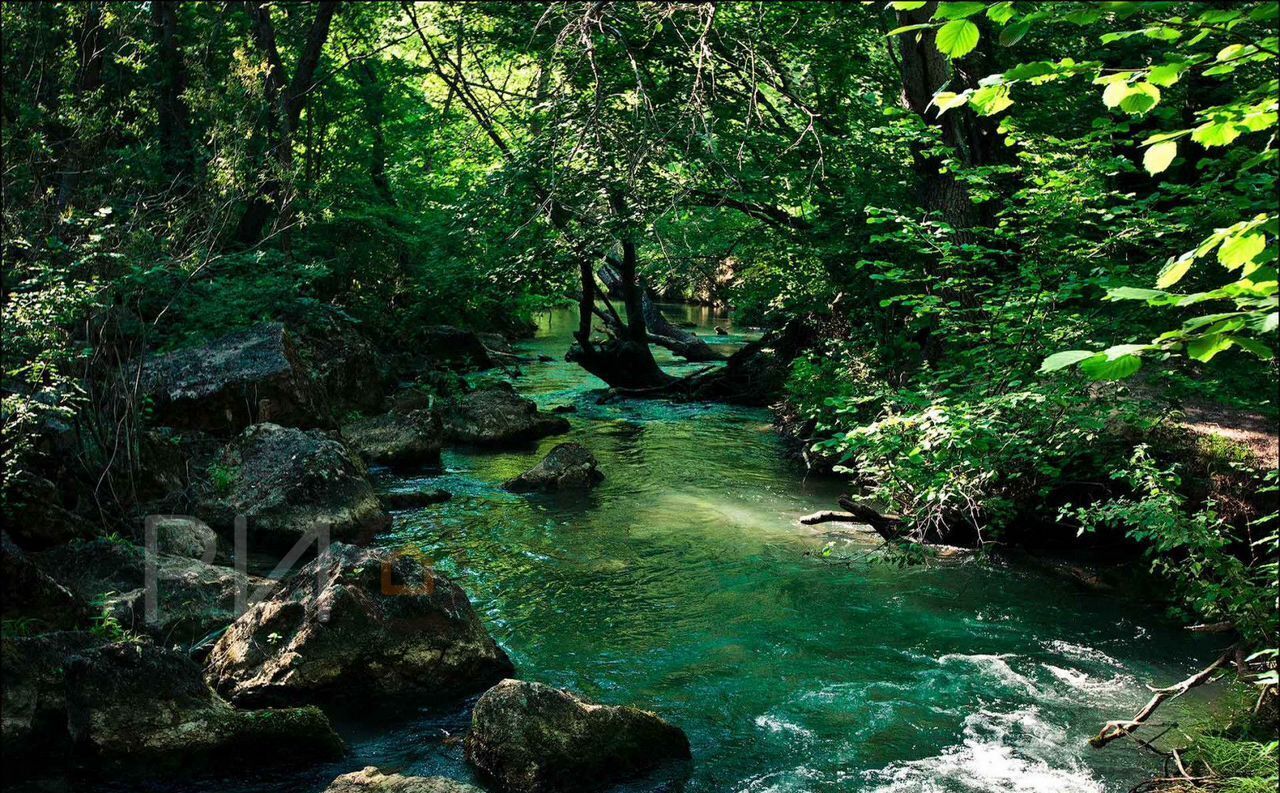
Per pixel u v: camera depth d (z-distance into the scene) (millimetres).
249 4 17594
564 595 8625
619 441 15820
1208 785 5312
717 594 8703
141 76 14734
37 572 6355
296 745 5609
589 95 13570
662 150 12703
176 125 15328
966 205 12203
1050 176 8336
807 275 15539
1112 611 8344
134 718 5301
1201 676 5777
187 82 15656
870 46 15625
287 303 14758
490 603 8367
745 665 7230
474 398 16141
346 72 23031
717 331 34250
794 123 15789
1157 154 3355
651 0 12422
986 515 9578
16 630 5977
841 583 9016
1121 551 9695
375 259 21641
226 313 13367
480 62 20641
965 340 9070
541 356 28328
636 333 21547
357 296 21625
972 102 3475
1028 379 8500
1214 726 6168
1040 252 8594
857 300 14312
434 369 22062
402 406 16016
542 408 19078
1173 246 8398
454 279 20750
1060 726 6301
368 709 6316
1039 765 5789
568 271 16562
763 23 14703
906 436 8109
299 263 16797
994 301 9094
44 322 8008
